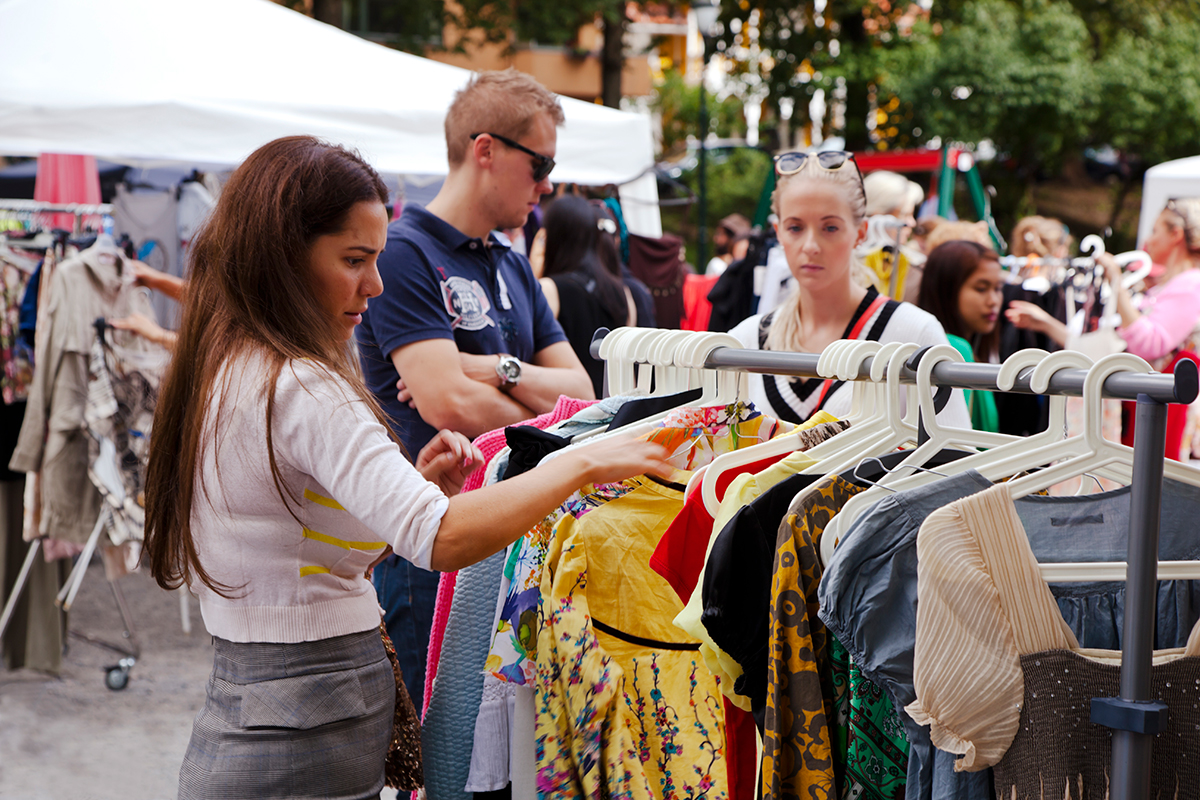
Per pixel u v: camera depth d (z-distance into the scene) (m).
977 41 16.64
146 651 4.45
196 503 1.31
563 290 3.28
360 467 1.23
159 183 6.81
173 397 1.34
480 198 2.26
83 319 3.68
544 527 1.48
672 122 21.47
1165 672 1.21
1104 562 1.23
